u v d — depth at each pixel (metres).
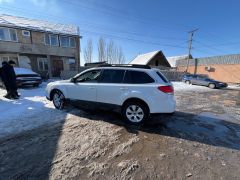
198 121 4.93
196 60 28.50
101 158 2.79
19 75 9.62
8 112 5.03
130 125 4.23
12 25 16.08
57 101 5.50
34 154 2.84
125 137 3.59
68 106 5.71
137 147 3.19
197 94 11.05
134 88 4.08
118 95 4.26
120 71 4.38
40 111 5.23
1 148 2.99
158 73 4.19
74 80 5.02
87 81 4.80
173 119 5.00
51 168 2.48
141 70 4.18
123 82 4.27
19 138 3.39
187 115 5.57
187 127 4.36
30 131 3.74
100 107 4.59
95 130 3.89
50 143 3.23
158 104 3.95
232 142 3.56
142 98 4.01
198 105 7.34
